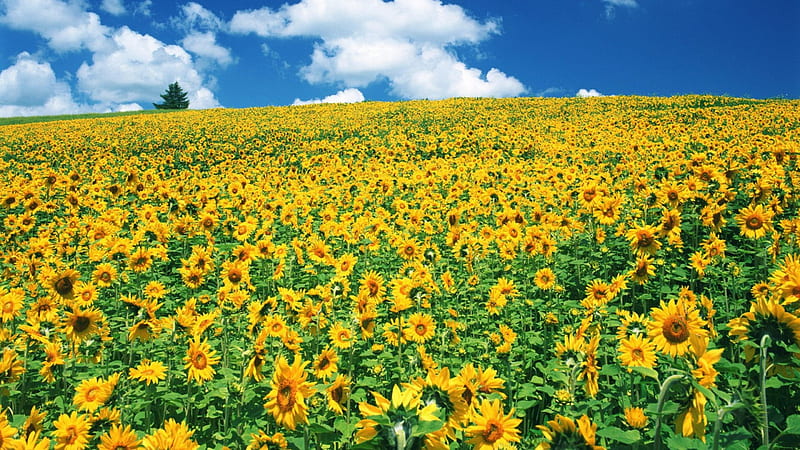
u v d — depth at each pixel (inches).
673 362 88.3
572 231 341.7
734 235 322.3
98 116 2623.0
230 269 224.5
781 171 377.4
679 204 311.3
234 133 1450.5
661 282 243.4
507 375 165.3
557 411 138.0
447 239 327.0
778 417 97.0
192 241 378.0
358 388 159.6
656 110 1444.4
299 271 333.7
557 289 260.1
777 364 93.6
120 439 105.7
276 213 474.9
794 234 256.7
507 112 1605.6
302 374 95.9
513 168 609.3
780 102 1439.5
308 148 1114.7
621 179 514.6
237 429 141.3
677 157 558.6
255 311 169.0
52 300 192.9
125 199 567.5
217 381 156.9
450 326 198.2
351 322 180.5
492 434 81.7
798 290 118.6
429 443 65.9
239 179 657.0
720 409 83.7
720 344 186.7
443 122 1446.9
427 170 645.3
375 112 1836.9
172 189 589.3
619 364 136.6
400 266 330.0
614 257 307.0
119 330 216.2
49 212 467.8
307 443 105.5
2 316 177.2
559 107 1676.9
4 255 339.6
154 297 243.9
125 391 155.3
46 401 169.9
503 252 307.1
